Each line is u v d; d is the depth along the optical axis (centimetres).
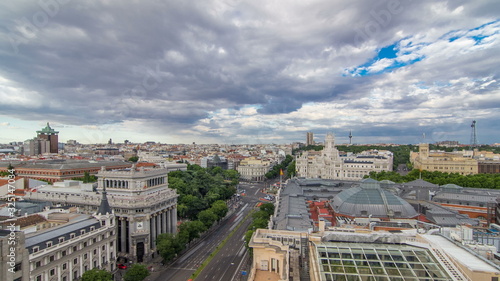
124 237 18725
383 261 7894
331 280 7275
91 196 19700
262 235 11144
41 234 13275
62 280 13488
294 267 9031
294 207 18375
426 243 8775
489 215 18188
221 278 16300
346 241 9475
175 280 16125
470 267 7388
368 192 18188
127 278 14662
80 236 14538
